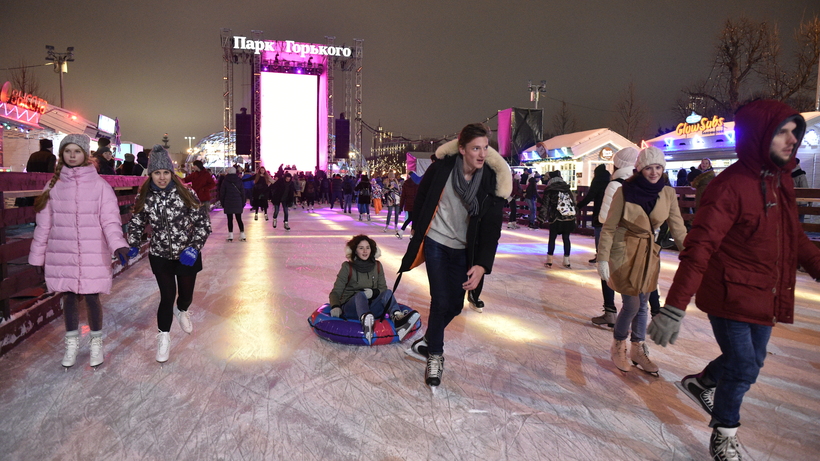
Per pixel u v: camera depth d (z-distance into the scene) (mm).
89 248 3568
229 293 6133
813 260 2412
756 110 2301
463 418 3049
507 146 30547
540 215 8258
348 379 3602
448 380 3611
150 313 5172
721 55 26281
